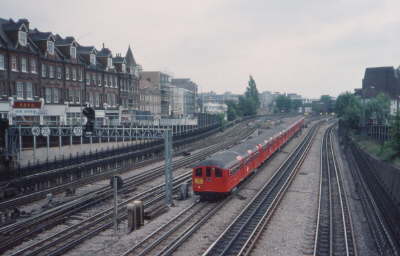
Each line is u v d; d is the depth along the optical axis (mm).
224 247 15453
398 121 29000
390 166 21500
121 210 21484
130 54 72812
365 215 20516
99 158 37781
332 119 122938
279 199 23156
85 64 55125
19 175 28156
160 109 86938
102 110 58844
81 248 15789
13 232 17312
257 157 33188
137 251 15141
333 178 31734
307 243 16062
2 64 40219
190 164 40406
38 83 45344
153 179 31562
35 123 42125
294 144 58406
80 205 22344
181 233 17234
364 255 14867
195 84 121812
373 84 87250
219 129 78312
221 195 23062
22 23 42750
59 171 29938
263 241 16281
